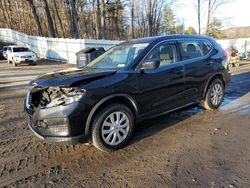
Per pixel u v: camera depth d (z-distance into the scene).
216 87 5.99
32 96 4.28
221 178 3.28
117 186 3.21
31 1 32.22
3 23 56.28
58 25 54.03
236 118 5.47
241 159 3.73
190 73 5.23
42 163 3.85
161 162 3.73
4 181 3.40
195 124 5.18
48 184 3.31
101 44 23.23
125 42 5.28
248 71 13.57
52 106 3.74
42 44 28.77
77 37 34.06
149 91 4.49
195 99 5.52
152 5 49.69
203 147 4.16
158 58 4.73
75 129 3.73
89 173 3.53
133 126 4.37
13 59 22.19
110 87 3.97
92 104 3.81
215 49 6.00
